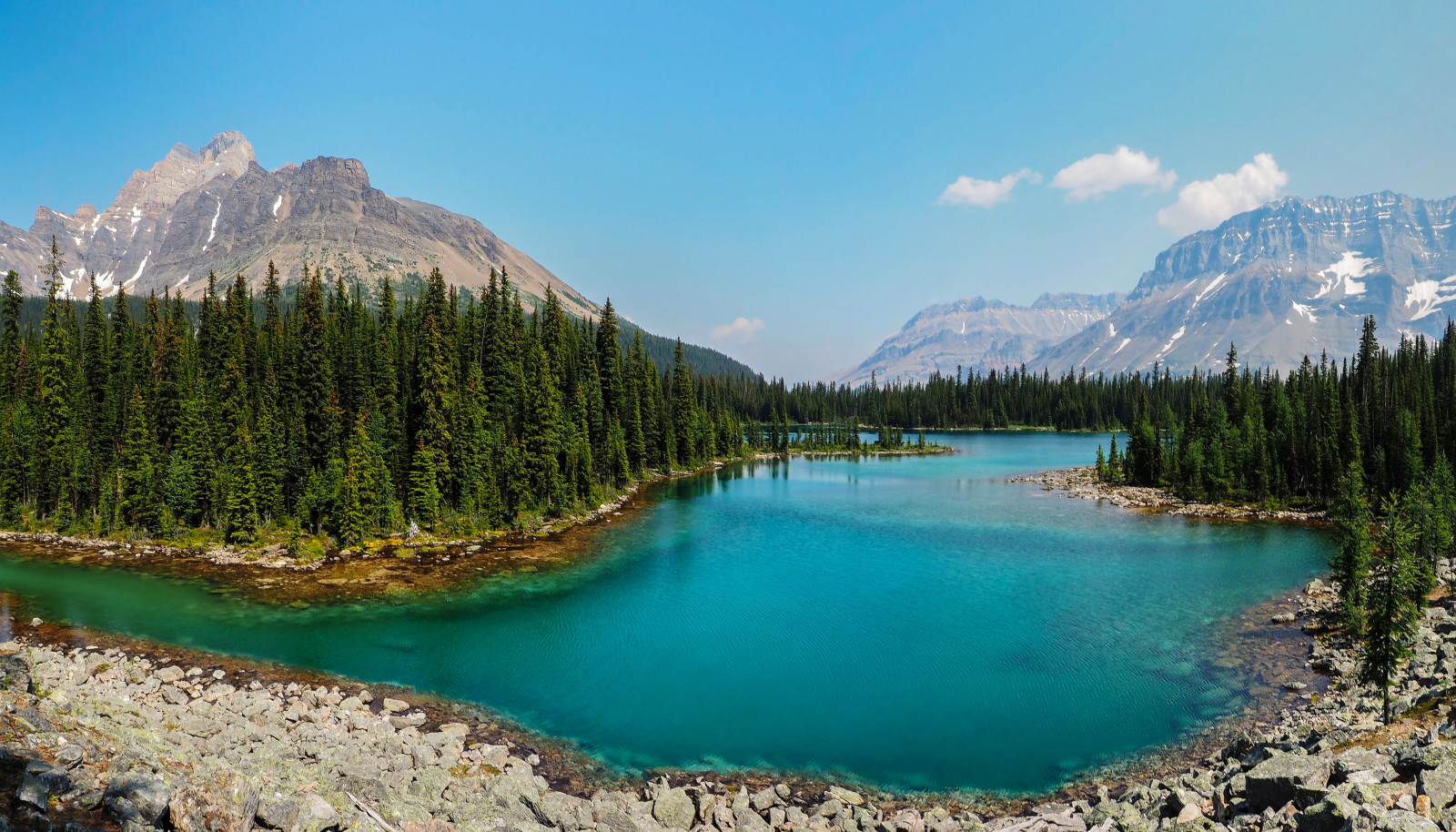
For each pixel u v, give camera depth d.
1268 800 24.23
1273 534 93.00
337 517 77.75
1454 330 185.12
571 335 145.38
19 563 69.38
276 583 64.25
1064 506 117.69
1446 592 58.44
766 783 33.12
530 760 34.69
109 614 54.28
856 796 31.83
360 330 129.00
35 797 16.28
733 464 193.00
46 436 87.94
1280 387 169.38
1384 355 172.25
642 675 45.72
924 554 80.50
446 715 39.47
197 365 116.88
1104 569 73.81
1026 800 31.70
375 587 63.94
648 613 58.28
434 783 28.31
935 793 32.41
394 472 92.38
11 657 26.30
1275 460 119.00
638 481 145.12
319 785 24.73
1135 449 146.75
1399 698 35.31
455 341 117.88
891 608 59.88
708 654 49.56
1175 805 26.58
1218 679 44.31
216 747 27.92
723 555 79.75
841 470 178.75
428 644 50.53
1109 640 51.91
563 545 83.25
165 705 35.81
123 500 82.62
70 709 26.17
